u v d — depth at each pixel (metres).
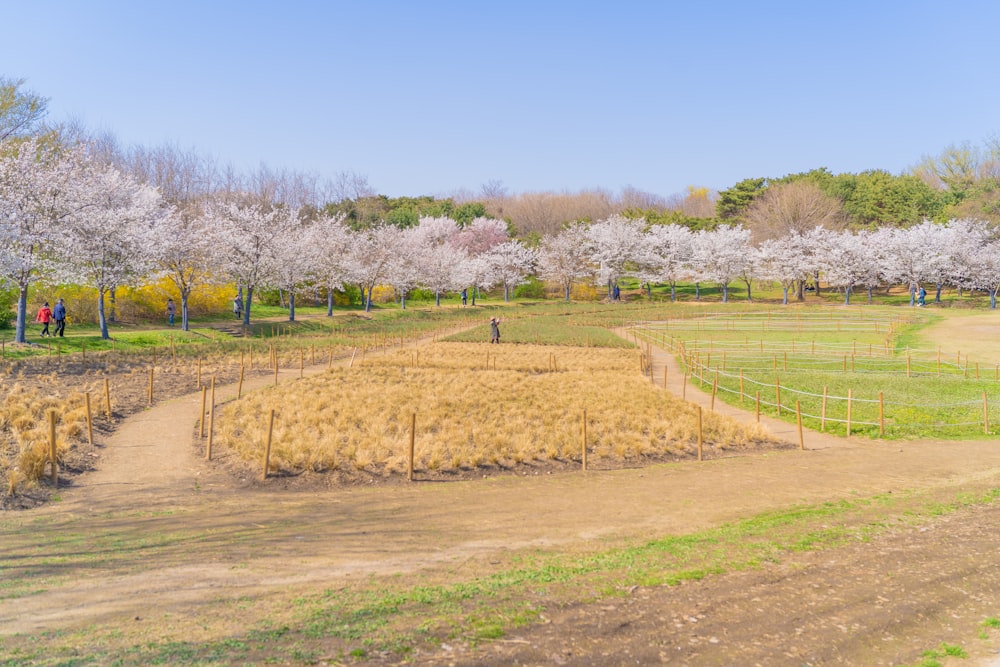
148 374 31.78
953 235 84.12
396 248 82.62
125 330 47.41
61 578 9.48
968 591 9.20
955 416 25.23
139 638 7.26
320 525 12.81
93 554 10.71
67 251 40.03
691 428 22.08
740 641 7.57
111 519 13.02
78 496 14.68
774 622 8.09
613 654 7.13
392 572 9.91
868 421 24.44
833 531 12.11
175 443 19.77
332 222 72.88
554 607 8.32
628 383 31.33
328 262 66.94
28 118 52.22
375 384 29.83
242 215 55.88
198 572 9.84
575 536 12.16
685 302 100.00
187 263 50.50
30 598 8.65
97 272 42.03
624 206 155.88
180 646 6.99
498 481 16.77
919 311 74.50
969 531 12.15
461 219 119.12
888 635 7.84
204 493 15.25
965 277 83.38
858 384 31.12
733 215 125.94
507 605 8.32
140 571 9.86
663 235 105.69
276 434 19.52
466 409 24.25
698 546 11.14
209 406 25.05
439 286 88.00
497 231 114.69
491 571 9.92
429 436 20.08
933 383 31.25
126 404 24.86
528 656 6.98
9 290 43.31
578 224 112.88
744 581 9.41
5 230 33.91
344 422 21.58
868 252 88.62
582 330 61.31
